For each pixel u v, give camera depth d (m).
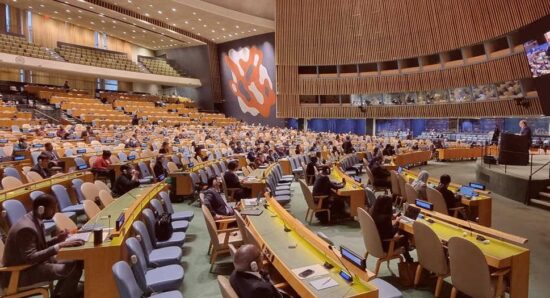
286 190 9.06
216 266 5.21
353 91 25.22
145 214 4.74
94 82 30.84
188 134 19.92
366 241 4.82
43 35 26.33
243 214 5.16
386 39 23.28
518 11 16.23
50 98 23.25
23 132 15.54
